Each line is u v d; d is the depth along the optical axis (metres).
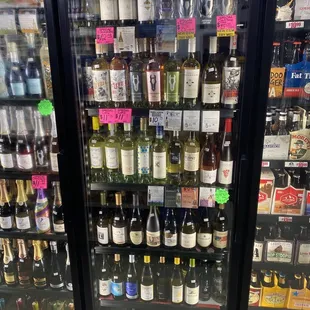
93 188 1.54
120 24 1.37
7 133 1.67
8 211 1.75
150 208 1.65
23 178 1.59
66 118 1.38
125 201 1.72
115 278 1.74
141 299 1.73
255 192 1.36
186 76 1.38
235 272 1.49
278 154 1.55
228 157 1.47
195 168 1.49
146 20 1.34
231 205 1.55
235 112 1.46
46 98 1.54
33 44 1.55
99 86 1.43
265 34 1.19
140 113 1.41
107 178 1.57
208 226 1.63
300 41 1.58
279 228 1.78
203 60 1.52
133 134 1.61
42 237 1.70
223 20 1.26
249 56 1.23
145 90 1.47
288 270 1.66
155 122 1.40
